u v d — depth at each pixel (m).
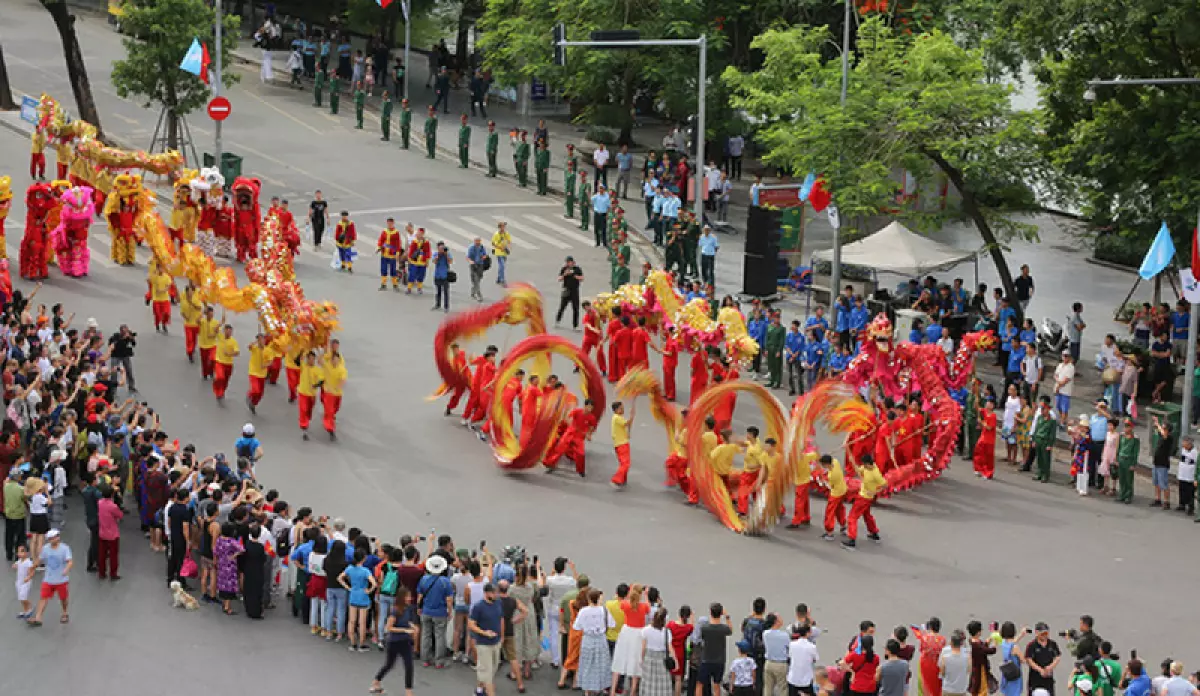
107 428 30.05
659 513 30.44
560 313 41.38
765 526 29.41
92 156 47.25
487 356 34.00
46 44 70.69
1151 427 34.09
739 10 57.19
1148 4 34.56
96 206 47.97
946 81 40.50
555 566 24.39
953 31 53.31
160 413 34.16
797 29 48.72
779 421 30.22
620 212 46.53
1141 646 25.41
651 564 27.84
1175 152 36.72
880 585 27.41
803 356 37.69
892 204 47.66
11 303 36.25
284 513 26.38
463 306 43.22
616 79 58.94
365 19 72.31
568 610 23.73
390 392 36.50
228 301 36.03
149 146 57.06
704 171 53.28
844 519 29.47
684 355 40.56
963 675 22.14
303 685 23.11
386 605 24.30
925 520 30.80
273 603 26.14
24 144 55.41
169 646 24.20
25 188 50.28
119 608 25.48
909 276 46.00
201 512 25.75
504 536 28.86
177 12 51.97
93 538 26.41
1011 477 33.53
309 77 70.31
